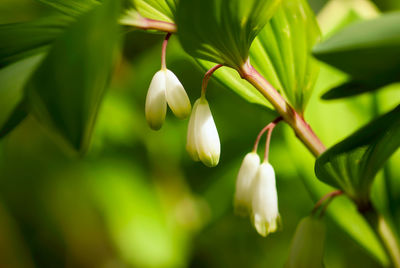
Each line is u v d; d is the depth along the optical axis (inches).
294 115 14.0
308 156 15.6
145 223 22.5
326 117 16.1
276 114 14.4
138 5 13.5
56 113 12.2
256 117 23.1
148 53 25.1
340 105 16.1
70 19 13.3
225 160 23.4
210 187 23.0
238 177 14.2
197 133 13.8
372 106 16.1
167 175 24.6
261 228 14.0
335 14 17.0
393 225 15.3
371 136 13.1
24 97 12.7
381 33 12.0
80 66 12.2
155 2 13.5
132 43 25.8
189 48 13.3
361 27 12.1
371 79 12.4
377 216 14.2
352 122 16.0
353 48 12.0
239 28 13.1
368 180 13.9
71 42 12.2
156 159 24.4
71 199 27.0
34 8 22.7
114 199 22.7
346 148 13.3
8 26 13.2
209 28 13.1
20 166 26.0
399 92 16.1
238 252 23.9
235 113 23.5
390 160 15.5
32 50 13.5
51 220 27.9
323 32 16.8
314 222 14.2
